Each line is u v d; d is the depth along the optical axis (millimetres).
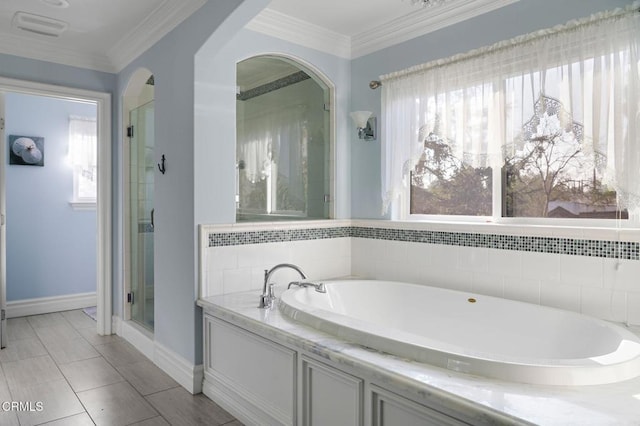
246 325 2268
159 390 2732
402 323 2838
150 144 3379
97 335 3801
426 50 3000
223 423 2336
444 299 2686
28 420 2344
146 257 3504
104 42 3322
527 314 2322
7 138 4312
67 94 3500
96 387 2764
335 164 3490
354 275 3533
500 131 2525
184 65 2779
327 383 1836
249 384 2316
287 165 3238
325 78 3410
